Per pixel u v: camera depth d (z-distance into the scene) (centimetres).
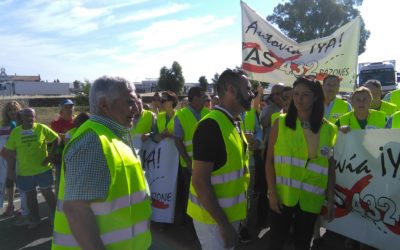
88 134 189
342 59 656
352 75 654
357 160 422
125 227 197
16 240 536
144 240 214
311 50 671
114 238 192
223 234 254
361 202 421
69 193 180
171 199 549
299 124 337
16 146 584
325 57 664
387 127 447
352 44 651
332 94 520
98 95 204
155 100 846
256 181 545
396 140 392
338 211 445
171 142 554
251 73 704
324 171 338
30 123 586
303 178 334
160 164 558
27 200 584
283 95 492
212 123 258
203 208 271
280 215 345
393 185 394
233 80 266
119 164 195
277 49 685
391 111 548
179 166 552
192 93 514
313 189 335
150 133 585
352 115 468
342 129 434
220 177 263
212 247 270
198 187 254
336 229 450
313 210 337
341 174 437
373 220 412
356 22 647
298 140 334
